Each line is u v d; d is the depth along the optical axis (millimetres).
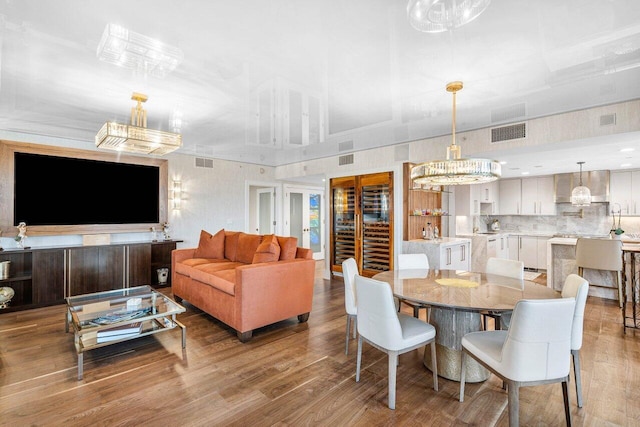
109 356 2875
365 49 2309
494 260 3355
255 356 2885
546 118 3773
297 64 2562
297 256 4008
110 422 1977
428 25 2000
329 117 3895
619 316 3930
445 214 5707
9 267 4215
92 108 3656
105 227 5062
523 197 7582
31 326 3590
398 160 5223
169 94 3213
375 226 5551
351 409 2119
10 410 2088
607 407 2143
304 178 7293
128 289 3949
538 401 2221
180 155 5961
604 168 6270
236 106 3543
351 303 2939
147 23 1998
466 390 2363
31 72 2721
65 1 1775
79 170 4867
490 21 1952
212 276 3646
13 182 4355
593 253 4379
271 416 2045
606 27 2021
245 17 1918
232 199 6719
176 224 5883
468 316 2498
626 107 3275
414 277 2994
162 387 2371
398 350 2139
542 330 1752
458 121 4012
